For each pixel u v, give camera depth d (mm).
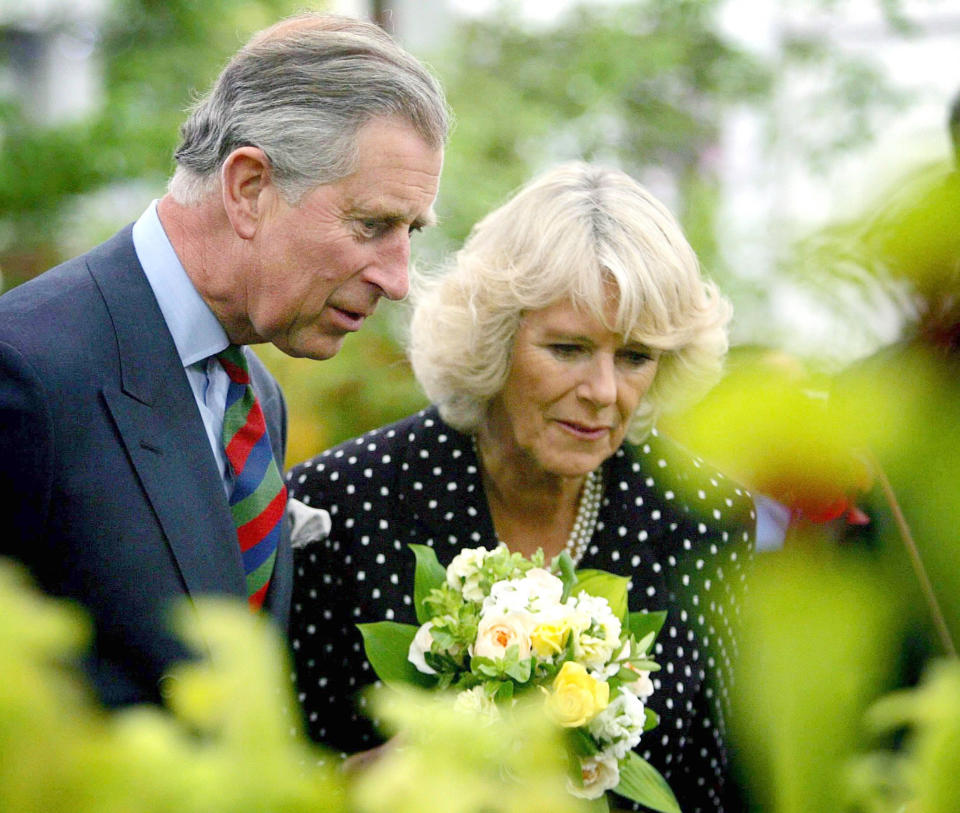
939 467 904
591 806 3197
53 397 3453
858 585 943
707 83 13906
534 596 3525
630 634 3678
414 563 4641
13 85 14492
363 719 4598
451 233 12078
